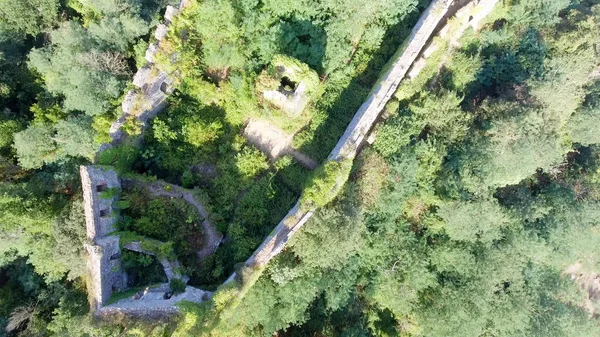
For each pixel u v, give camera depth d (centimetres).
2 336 2695
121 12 2670
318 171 2602
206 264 2634
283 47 2756
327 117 2867
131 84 2603
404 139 2844
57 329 2508
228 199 2797
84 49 2691
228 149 2839
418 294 3105
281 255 2591
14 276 2948
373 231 2966
